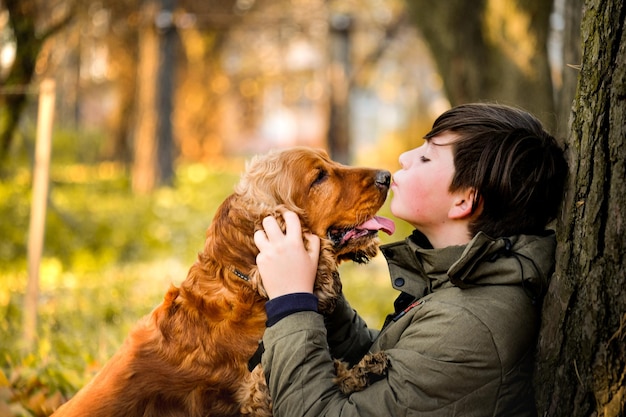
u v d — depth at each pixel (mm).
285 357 2074
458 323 2012
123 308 5738
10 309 5520
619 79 1980
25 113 9148
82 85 23578
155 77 16016
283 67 33062
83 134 22984
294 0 21328
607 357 1986
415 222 2283
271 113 45312
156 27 15938
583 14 2113
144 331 2496
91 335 4789
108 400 2361
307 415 2027
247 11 20547
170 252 9422
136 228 10578
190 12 18891
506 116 2232
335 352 2637
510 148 2150
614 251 1983
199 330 2441
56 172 17641
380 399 2033
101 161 22969
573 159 2117
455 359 1992
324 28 17625
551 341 2111
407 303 2355
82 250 8641
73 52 17562
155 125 16094
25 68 7883
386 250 2379
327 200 2625
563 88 3545
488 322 2008
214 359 2406
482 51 7883
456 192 2195
